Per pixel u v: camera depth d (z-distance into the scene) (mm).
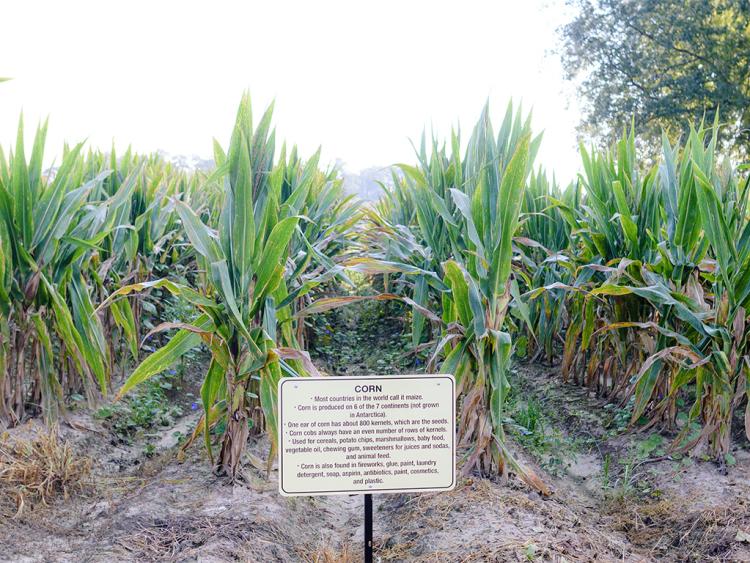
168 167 7984
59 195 4250
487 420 3635
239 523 3164
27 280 4211
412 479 2553
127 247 5531
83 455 4273
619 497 3801
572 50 23531
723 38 21344
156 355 3375
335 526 3686
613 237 4766
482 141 3646
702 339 3943
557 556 2816
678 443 4113
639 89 23109
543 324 6340
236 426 3658
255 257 3410
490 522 3154
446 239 4883
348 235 7160
